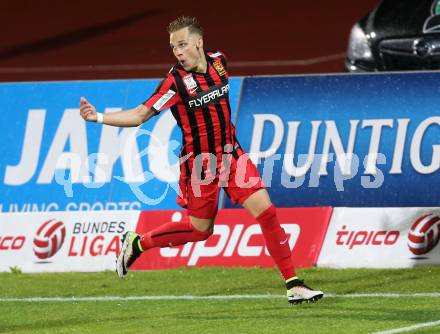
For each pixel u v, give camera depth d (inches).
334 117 1167.0
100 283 1076.5
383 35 1391.5
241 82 1194.0
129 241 938.1
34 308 968.9
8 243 1162.6
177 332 834.2
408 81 1157.1
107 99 1222.9
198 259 1122.7
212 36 2401.6
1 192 1213.7
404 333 800.9
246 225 1119.0
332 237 1099.3
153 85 1218.0
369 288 990.4
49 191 1206.3
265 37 2348.7
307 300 913.5
